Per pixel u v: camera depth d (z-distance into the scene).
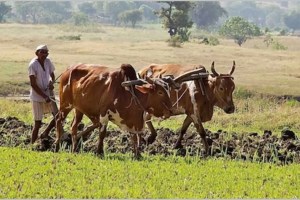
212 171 14.09
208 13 173.25
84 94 15.33
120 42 97.31
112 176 13.00
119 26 188.38
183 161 15.16
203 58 77.81
